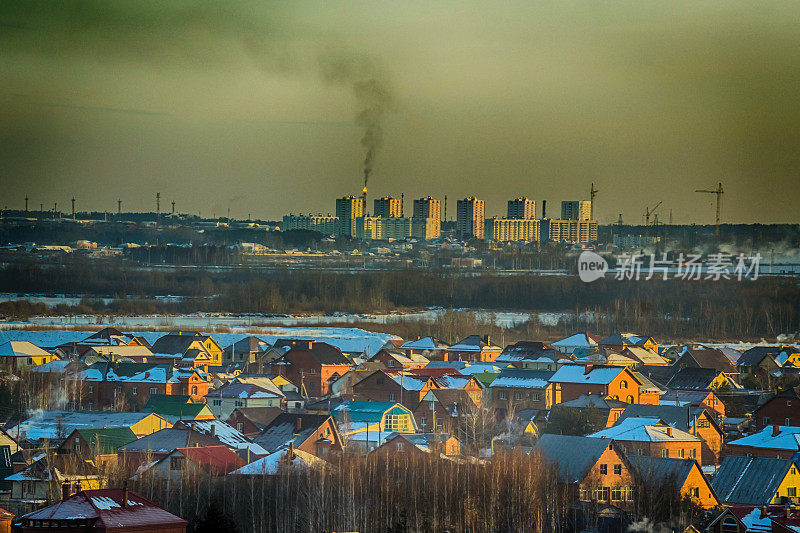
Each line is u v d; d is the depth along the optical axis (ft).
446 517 388.98
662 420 544.62
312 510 397.80
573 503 435.53
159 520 310.65
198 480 426.10
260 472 447.01
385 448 517.14
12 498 438.40
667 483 414.21
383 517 393.70
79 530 302.04
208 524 361.10
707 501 432.66
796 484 429.79
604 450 448.65
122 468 464.24
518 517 399.03
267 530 385.29
